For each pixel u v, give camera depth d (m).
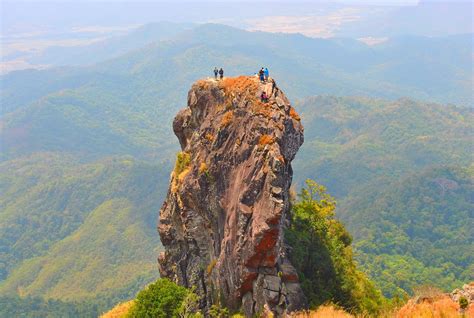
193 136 45.06
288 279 33.22
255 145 35.03
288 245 37.44
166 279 42.41
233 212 34.91
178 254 45.16
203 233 41.16
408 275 166.38
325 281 38.38
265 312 31.27
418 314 28.98
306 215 42.94
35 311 197.25
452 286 158.00
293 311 31.66
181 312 37.88
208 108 43.66
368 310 38.03
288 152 36.09
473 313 27.09
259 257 32.16
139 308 40.88
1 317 195.25
